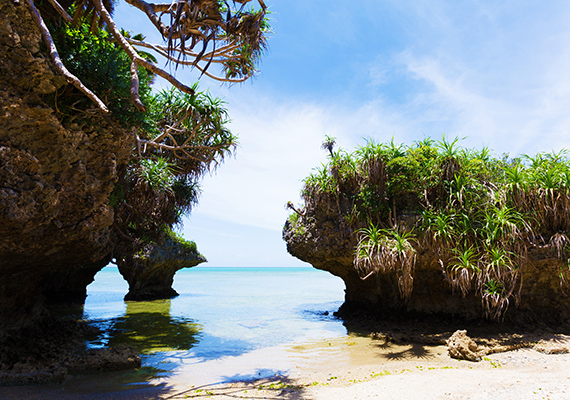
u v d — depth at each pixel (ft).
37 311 25.26
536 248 26.99
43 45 14.97
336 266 39.55
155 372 19.58
